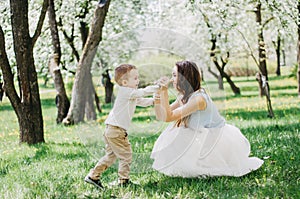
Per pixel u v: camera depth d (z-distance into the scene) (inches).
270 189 165.3
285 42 991.6
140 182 184.9
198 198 159.9
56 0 480.1
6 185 190.9
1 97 769.6
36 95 321.4
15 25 311.4
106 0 350.3
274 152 229.5
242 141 199.9
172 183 179.9
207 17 550.6
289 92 722.2
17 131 434.6
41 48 523.2
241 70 1187.9
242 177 186.9
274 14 458.3
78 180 191.5
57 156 254.4
